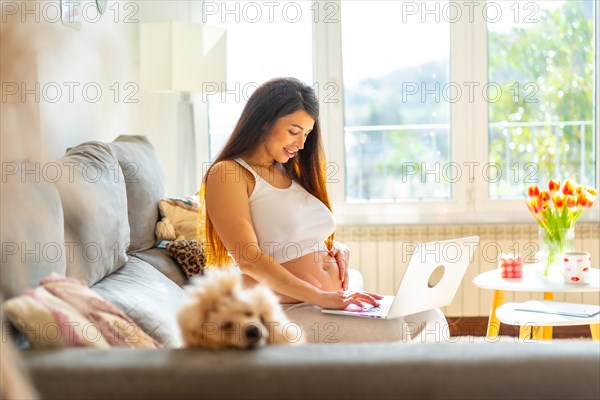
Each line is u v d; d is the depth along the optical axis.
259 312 1.52
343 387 1.36
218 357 1.39
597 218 4.13
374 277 4.15
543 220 3.16
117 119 3.83
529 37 4.18
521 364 1.38
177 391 1.36
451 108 4.21
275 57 4.28
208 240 2.36
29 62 1.29
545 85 4.20
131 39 4.07
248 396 1.36
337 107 4.25
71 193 2.13
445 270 2.27
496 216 4.21
